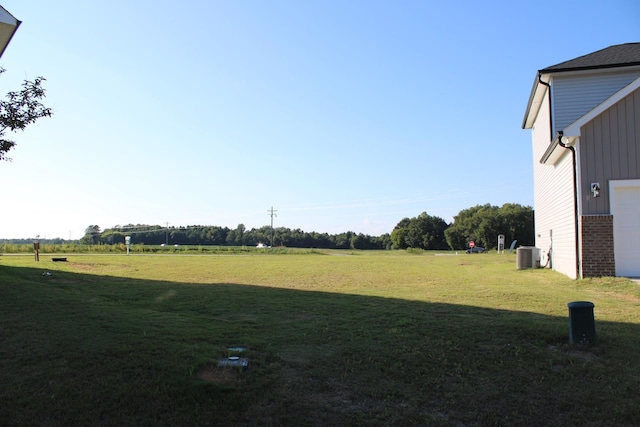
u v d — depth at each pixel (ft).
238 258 100.01
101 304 29.37
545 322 23.61
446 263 79.61
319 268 66.80
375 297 34.40
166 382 15.03
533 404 14.24
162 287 40.98
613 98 41.06
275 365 17.17
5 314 24.30
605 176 41.24
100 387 14.67
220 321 24.91
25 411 13.08
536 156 69.97
